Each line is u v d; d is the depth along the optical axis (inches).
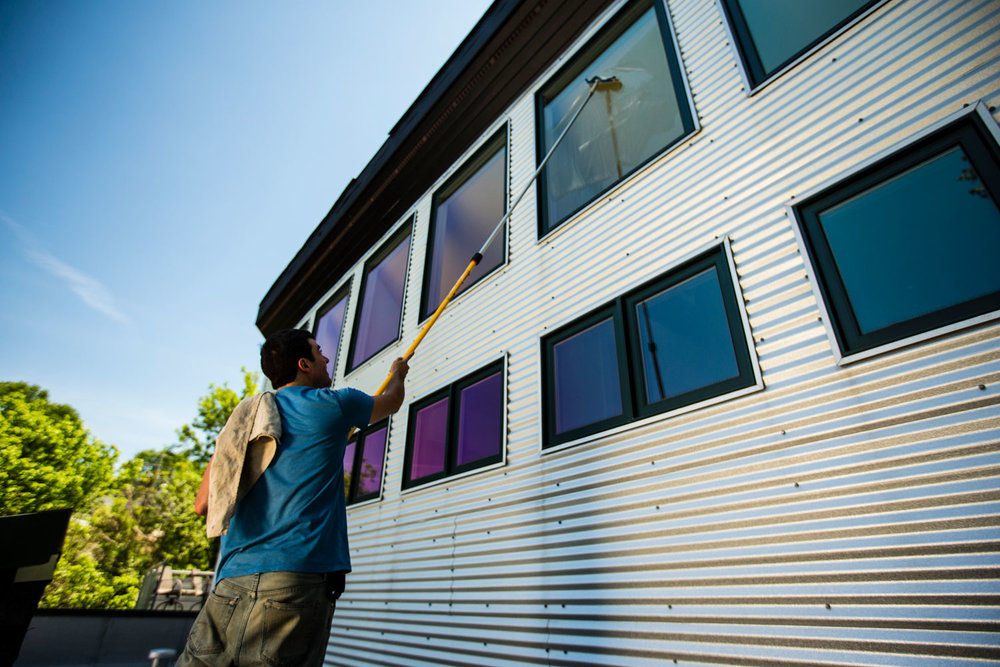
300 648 50.8
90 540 810.8
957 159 87.0
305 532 55.8
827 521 80.7
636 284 131.4
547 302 158.2
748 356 101.4
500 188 213.5
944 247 84.4
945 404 75.7
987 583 64.9
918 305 84.0
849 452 82.3
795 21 125.6
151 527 840.3
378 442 222.4
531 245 176.9
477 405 171.2
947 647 65.3
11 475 741.9
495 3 223.8
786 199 107.3
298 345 75.4
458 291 207.2
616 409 124.4
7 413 803.4
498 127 229.1
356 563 197.9
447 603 144.8
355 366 284.7
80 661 295.9
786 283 100.4
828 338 90.9
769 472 90.2
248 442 60.9
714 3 146.2
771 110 118.8
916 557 71.1
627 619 99.6
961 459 71.9
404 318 244.1
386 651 161.2
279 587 51.2
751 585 85.1
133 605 779.4
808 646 76.0
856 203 97.7
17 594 86.5
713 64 138.8
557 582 116.9
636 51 171.5
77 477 801.6
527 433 144.3
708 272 117.7
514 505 137.5
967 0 93.8
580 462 125.0
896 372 82.0
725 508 93.4
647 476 108.8
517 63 219.8
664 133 149.8
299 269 376.2
